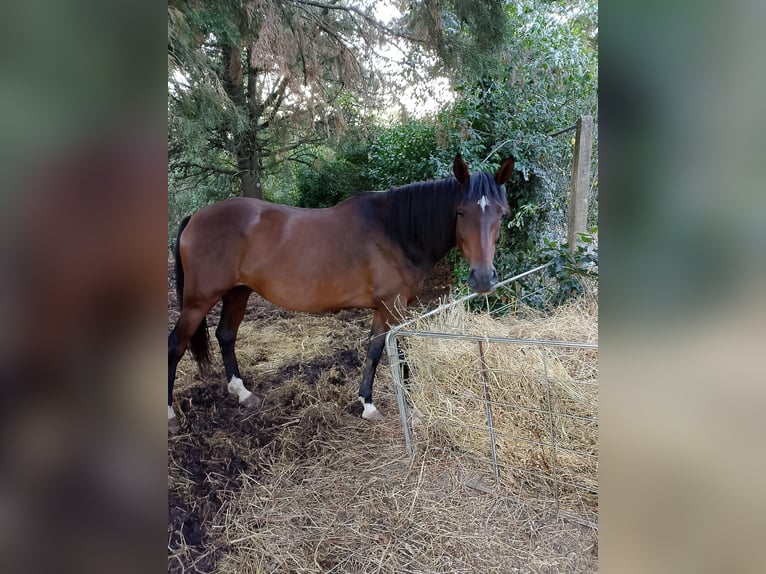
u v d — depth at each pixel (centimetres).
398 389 183
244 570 140
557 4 429
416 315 208
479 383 172
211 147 387
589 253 276
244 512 163
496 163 368
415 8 271
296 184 516
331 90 320
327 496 170
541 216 388
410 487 173
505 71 357
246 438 206
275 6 211
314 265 212
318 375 269
